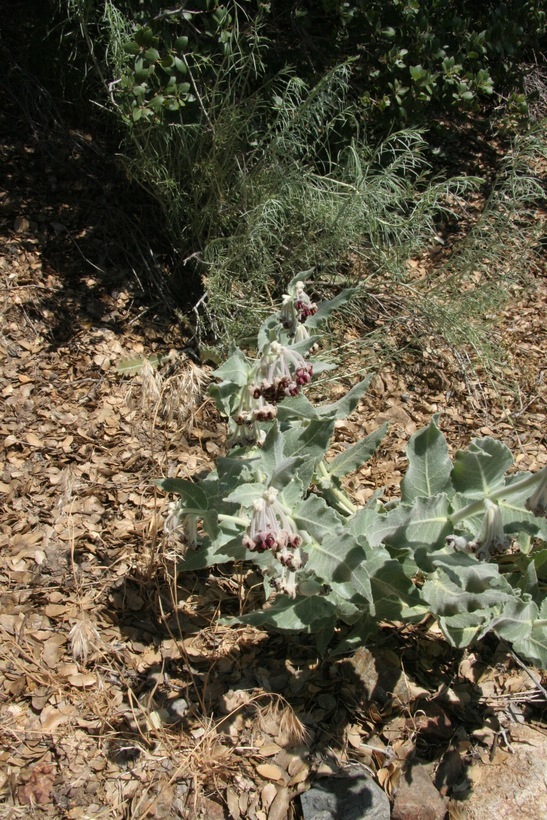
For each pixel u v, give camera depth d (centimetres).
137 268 526
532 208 681
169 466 413
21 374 449
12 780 280
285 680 323
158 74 484
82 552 363
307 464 293
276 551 246
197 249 526
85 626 305
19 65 599
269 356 264
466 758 301
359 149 576
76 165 568
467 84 640
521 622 288
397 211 612
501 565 346
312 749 299
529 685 329
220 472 295
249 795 284
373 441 342
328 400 474
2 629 326
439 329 529
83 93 591
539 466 452
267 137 546
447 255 617
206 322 501
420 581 355
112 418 434
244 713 308
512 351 545
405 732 307
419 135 620
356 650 332
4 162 555
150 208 557
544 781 290
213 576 363
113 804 278
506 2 703
